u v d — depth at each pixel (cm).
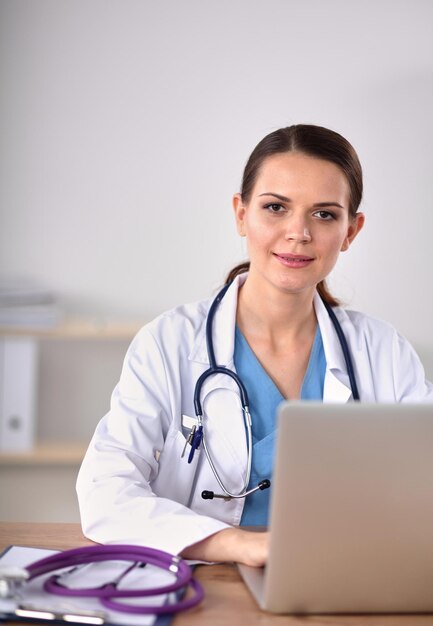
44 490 326
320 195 159
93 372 329
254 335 172
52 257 326
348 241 177
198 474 161
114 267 328
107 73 323
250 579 121
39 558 125
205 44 324
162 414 162
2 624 104
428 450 107
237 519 159
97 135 324
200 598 113
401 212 332
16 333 292
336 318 177
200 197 328
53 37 321
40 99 322
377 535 110
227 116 326
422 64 327
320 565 110
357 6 325
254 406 167
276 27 324
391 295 334
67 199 325
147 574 120
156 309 330
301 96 327
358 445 106
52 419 329
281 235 161
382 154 330
